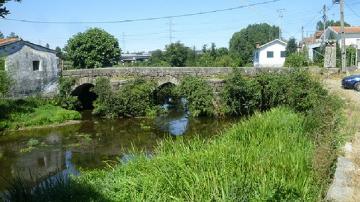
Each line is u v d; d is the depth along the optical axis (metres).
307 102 17.84
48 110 25.12
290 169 7.15
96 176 9.20
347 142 9.24
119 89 26.22
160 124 22.69
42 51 27.44
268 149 8.61
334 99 15.20
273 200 5.93
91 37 45.59
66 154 16.56
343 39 27.80
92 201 7.21
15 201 7.88
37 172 14.03
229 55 52.50
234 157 7.96
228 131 11.90
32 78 26.73
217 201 6.13
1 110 22.97
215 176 6.86
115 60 47.78
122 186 7.61
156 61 55.09
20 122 22.41
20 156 16.44
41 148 17.72
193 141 10.64
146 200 6.75
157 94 28.22
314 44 46.12
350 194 6.03
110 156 15.99
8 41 25.73
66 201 7.35
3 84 23.06
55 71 28.30
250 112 23.45
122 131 21.17
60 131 21.44
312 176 6.82
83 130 21.69
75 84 28.53
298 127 11.09
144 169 8.38
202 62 48.88
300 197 6.07
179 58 52.66
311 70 24.80
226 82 23.70
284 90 21.86
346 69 27.47
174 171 7.60
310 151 8.32
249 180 6.64
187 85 24.39
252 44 65.25
